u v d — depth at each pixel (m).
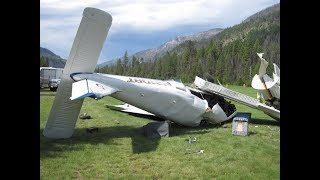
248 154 8.43
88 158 7.90
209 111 11.94
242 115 13.46
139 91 10.44
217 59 86.25
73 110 9.56
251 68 71.19
